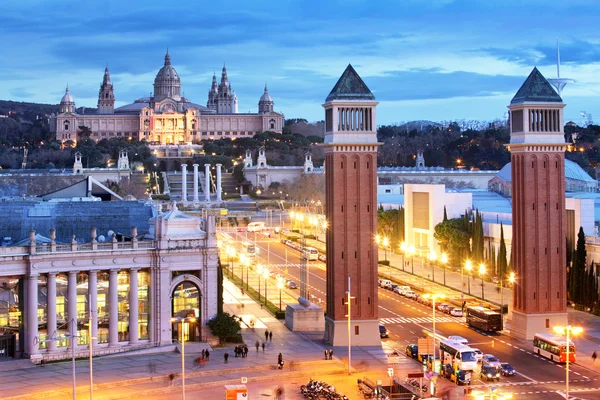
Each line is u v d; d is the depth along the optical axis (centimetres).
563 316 17162
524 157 17175
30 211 17300
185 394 13025
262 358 15275
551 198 17225
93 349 15600
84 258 15512
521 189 17250
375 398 12519
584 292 19475
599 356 15475
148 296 16162
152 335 16125
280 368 14538
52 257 15200
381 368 14675
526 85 17462
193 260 16400
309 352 15825
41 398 12731
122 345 15862
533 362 15100
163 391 13150
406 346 16400
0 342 15138
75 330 15312
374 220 16625
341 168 16575
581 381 13812
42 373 14262
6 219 17138
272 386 13500
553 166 17250
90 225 17400
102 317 15825
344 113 16638
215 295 16588
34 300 15112
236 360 15112
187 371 14300
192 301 16512
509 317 17838
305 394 12719
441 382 13888
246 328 18212
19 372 14338
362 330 16475
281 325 18600
